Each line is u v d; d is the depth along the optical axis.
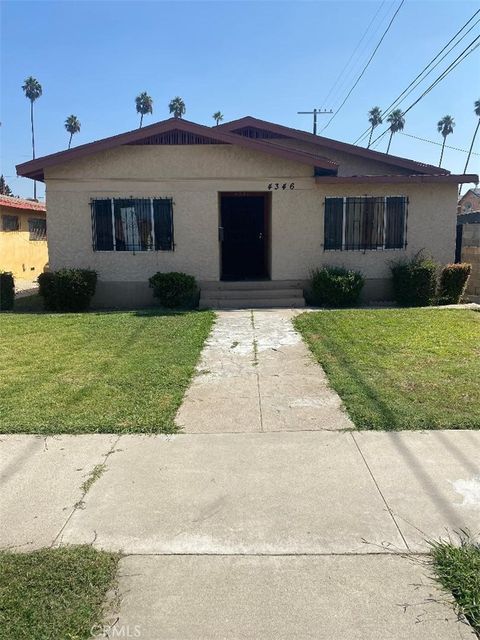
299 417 5.22
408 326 9.16
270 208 12.87
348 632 2.55
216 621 2.63
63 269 12.23
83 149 12.04
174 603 2.76
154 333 8.93
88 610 2.69
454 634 2.53
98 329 9.33
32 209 21.62
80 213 12.47
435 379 6.15
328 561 3.07
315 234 12.61
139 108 69.38
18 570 2.98
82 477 4.10
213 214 12.46
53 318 10.54
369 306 12.18
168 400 5.68
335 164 11.99
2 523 3.49
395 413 5.15
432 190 12.59
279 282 12.75
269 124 14.10
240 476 4.08
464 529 3.33
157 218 12.48
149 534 3.35
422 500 3.68
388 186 12.52
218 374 6.69
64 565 3.02
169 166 12.31
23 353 7.70
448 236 12.73
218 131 12.00
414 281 12.05
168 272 12.39
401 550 3.15
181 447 4.61
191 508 3.64
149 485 3.96
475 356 7.14
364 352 7.46
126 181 12.35
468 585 2.81
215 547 3.21
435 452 4.38
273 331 9.12
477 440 4.59
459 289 12.40
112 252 12.58
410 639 2.50
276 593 2.82
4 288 12.52
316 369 6.80
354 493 3.79
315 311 11.05
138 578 2.95
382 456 4.34
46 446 4.64
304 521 3.46
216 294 12.37
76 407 5.48
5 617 2.64
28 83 62.47
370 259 12.74
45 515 3.58
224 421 5.17
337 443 4.62
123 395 5.84
